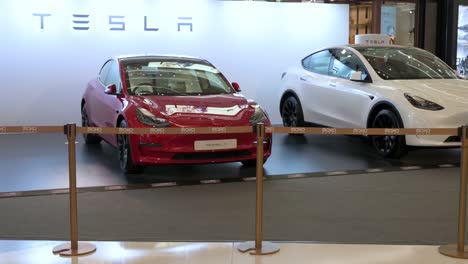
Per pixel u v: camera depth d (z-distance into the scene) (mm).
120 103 6012
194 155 5539
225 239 3867
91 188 5305
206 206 4707
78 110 9570
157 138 5461
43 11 9211
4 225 4168
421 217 4406
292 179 5750
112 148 7617
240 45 10133
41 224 4199
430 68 7562
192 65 6938
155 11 9688
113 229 4070
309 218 4371
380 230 4074
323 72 8242
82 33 9422
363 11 10906
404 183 5582
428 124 6160
